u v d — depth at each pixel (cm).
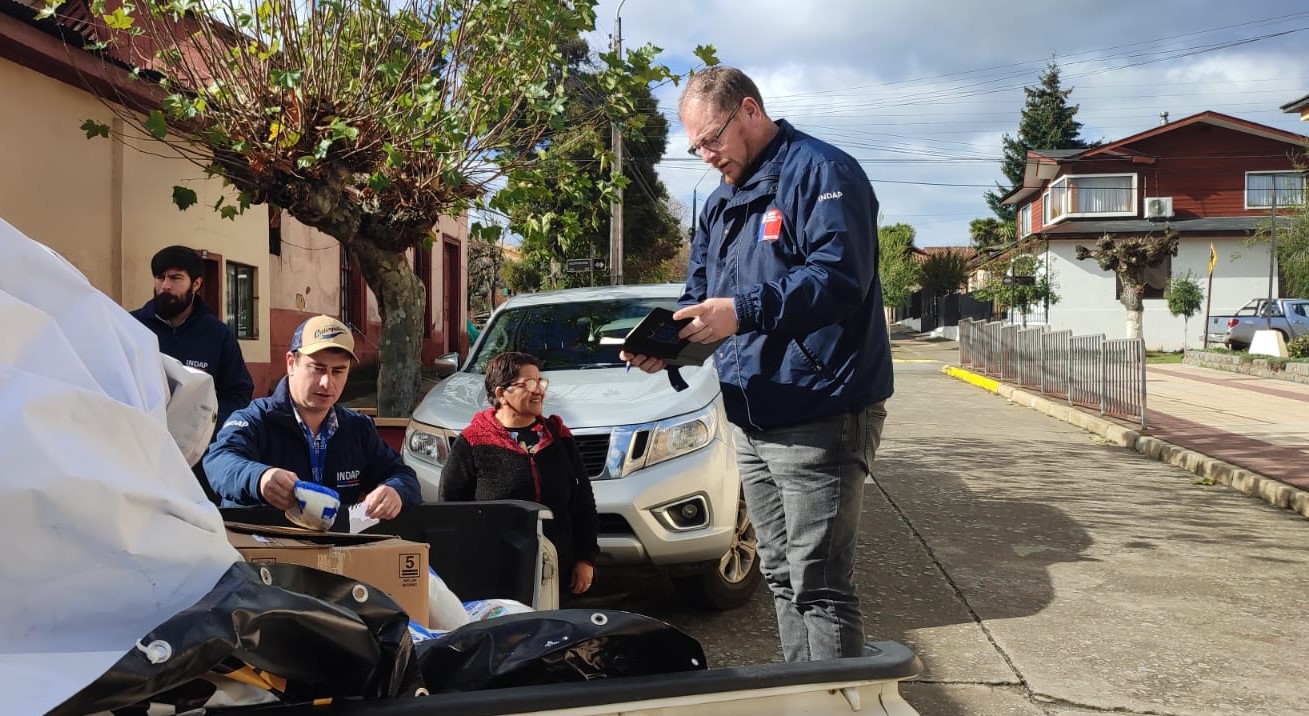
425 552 244
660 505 482
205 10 664
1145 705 411
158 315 507
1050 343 1598
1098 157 3688
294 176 699
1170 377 2152
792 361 290
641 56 715
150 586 141
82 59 771
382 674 166
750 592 540
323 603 157
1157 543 683
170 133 930
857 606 296
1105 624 514
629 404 511
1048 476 938
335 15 685
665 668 189
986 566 623
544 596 354
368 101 697
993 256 4700
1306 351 2344
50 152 797
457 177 691
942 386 2011
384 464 383
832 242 269
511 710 158
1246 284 3509
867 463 297
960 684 432
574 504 440
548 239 776
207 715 150
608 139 2848
